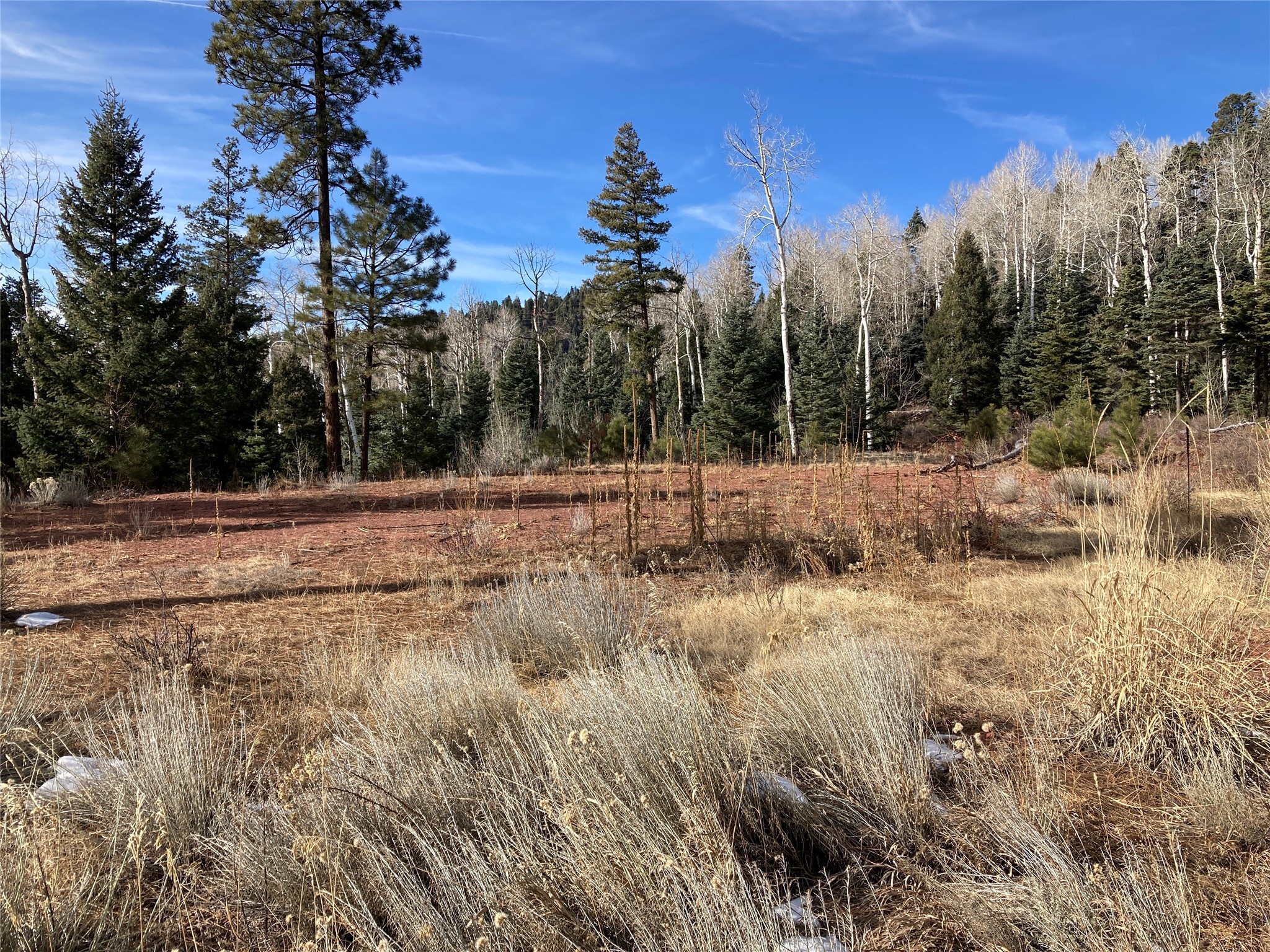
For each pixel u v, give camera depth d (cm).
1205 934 190
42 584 671
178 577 695
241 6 1816
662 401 4781
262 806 255
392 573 720
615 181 3409
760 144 2491
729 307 3572
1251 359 2761
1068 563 690
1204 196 4544
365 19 1900
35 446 1850
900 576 672
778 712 325
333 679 406
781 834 240
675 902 183
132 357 1867
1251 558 485
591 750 251
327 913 209
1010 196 5522
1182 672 312
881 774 261
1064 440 1334
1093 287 4197
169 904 216
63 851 245
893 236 6003
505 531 902
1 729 328
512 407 4434
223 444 2395
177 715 300
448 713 323
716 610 561
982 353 3956
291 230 2042
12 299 2948
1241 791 258
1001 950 181
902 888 221
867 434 3194
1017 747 310
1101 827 248
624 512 1014
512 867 206
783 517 950
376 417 2975
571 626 465
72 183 2062
